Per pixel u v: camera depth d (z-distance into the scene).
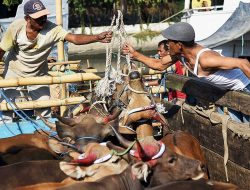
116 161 5.43
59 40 7.88
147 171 5.12
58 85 8.54
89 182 5.11
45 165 5.70
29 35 7.73
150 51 33.22
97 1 35.81
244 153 5.79
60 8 9.16
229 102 6.22
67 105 7.88
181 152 6.29
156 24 35.72
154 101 6.92
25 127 7.94
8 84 7.25
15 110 7.47
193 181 5.07
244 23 14.91
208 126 6.62
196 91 6.98
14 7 34.69
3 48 7.76
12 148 6.66
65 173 5.37
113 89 7.33
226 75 6.17
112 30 7.45
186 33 6.14
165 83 8.11
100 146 5.55
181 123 7.42
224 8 17.03
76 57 29.34
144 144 5.44
